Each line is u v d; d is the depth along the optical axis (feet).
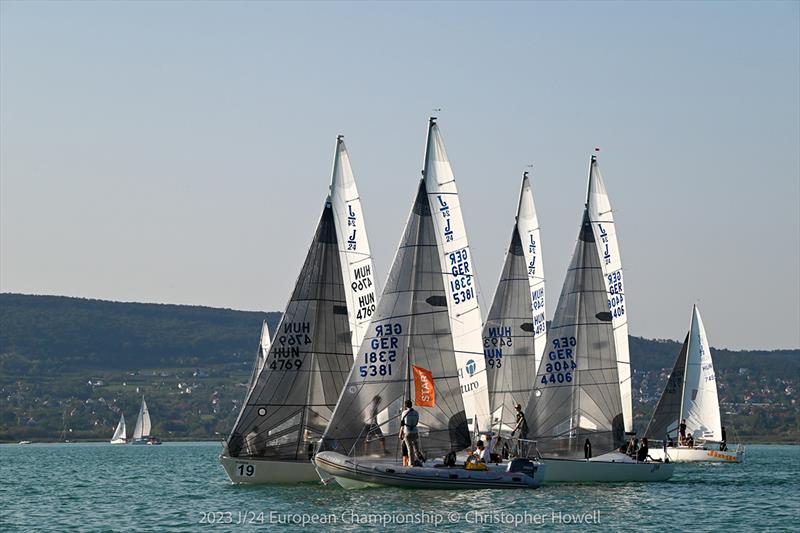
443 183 230.68
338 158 236.02
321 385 221.87
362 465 203.10
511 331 252.83
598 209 298.56
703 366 404.77
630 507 204.23
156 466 435.94
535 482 210.38
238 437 219.82
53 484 303.89
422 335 211.82
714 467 362.53
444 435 211.20
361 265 236.02
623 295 301.22
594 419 243.81
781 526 185.06
